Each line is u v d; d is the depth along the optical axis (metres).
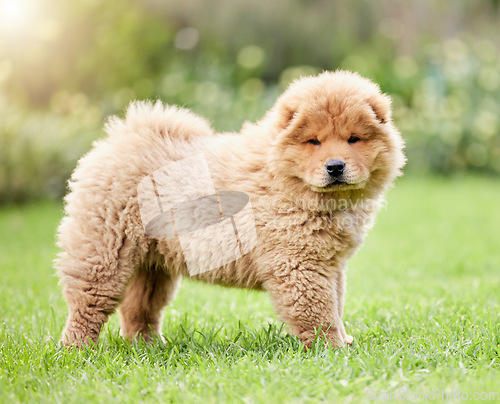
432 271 6.48
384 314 4.56
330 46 16.48
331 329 3.70
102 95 15.23
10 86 15.16
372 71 15.09
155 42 15.66
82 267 3.82
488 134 14.12
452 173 14.21
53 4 14.67
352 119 3.67
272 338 3.88
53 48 15.18
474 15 18.23
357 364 3.22
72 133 12.27
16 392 3.09
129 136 4.07
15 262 6.99
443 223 9.35
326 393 2.94
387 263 6.89
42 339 4.04
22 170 11.42
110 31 15.24
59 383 3.21
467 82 14.81
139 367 3.35
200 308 5.05
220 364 3.42
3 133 11.51
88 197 3.88
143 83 14.85
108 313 3.92
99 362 3.55
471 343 3.56
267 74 16.62
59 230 4.02
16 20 14.44
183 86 14.07
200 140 4.12
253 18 16.16
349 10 17.25
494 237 8.21
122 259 3.87
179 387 3.08
